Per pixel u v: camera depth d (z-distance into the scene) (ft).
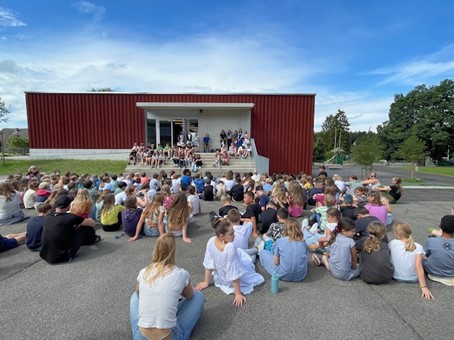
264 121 59.31
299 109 59.36
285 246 12.21
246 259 12.33
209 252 11.36
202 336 8.74
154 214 18.11
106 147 58.44
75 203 16.33
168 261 7.80
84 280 12.41
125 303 10.63
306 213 24.90
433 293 11.35
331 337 8.75
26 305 10.39
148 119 58.49
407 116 171.53
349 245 12.34
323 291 11.57
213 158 51.80
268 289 11.72
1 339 8.55
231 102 58.95
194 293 9.30
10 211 20.88
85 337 8.69
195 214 23.76
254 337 8.73
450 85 160.97
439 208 29.81
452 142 161.07
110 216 18.97
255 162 49.32
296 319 9.67
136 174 31.96
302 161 60.23
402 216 25.96
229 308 10.28
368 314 9.98
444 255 11.78
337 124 260.21
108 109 58.03
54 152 57.88
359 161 65.77
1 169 49.65
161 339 7.07
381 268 11.71
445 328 9.23
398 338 8.73
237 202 29.25
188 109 58.80
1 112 64.39
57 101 57.11
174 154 49.65
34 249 15.49
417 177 75.15
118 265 13.99
